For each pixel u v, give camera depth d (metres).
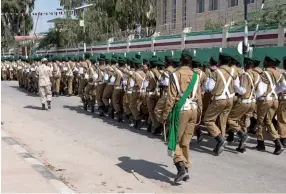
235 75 9.09
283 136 9.68
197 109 6.81
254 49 15.01
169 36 28.30
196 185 6.92
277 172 7.84
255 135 11.56
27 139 10.49
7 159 7.86
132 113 12.41
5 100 20.03
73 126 12.74
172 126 6.65
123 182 6.87
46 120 13.88
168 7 39.44
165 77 9.67
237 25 20.94
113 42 36.59
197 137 10.48
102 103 14.86
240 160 8.76
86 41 42.81
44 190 6.00
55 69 21.86
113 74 13.84
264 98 9.34
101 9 42.81
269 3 20.80
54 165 7.87
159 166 8.05
